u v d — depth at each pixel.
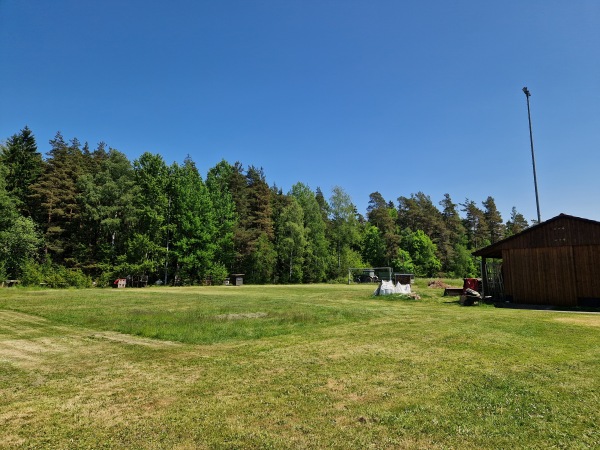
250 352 8.26
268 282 63.44
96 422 4.44
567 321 12.73
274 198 79.56
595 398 5.08
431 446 3.76
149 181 51.91
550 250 19.83
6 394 5.51
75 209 52.03
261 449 3.72
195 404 5.04
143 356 7.95
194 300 22.56
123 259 47.56
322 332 10.91
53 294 26.44
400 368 6.75
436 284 45.31
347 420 4.45
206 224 55.53
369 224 94.00
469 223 99.81
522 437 3.93
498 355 7.67
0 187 42.31
